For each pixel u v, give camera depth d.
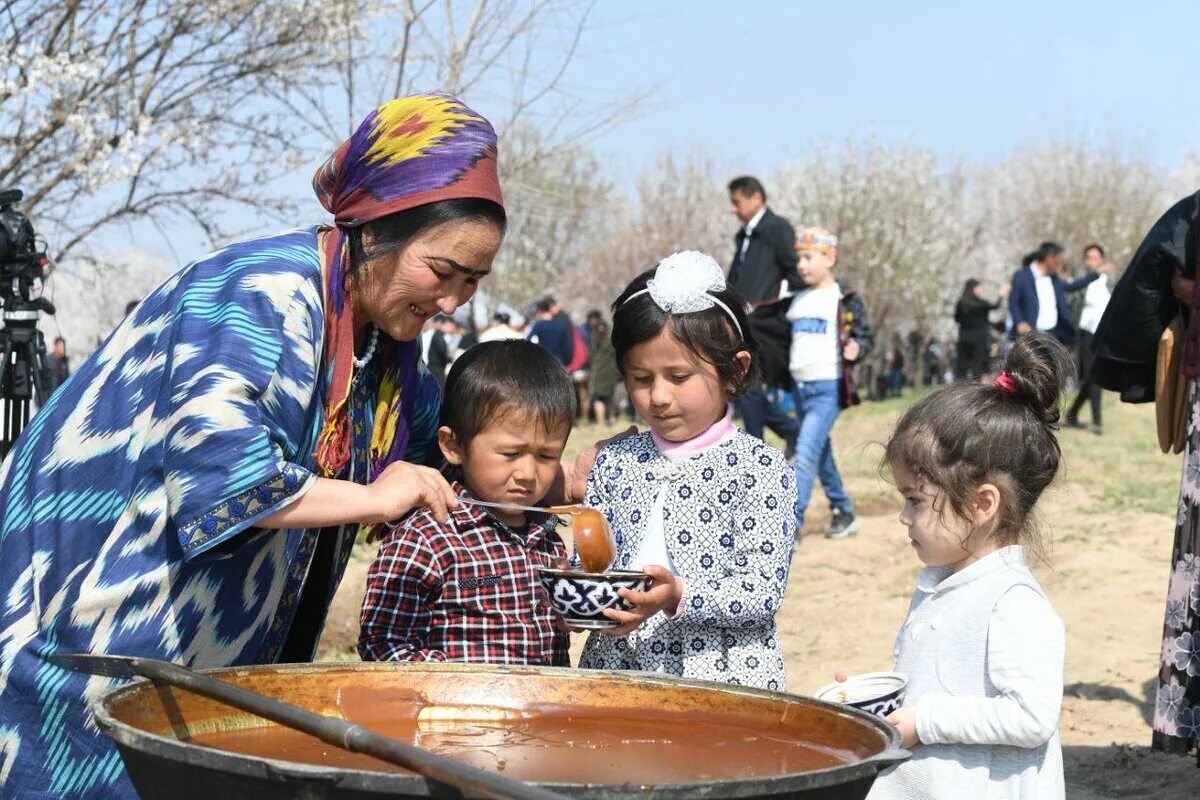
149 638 2.36
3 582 2.47
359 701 2.21
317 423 2.50
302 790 1.55
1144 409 20.02
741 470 3.15
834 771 1.63
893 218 43.34
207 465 2.19
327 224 2.63
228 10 9.97
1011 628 2.79
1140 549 8.65
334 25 10.29
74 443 2.45
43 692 2.38
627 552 3.17
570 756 1.97
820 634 6.72
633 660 3.11
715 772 1.87
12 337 5.06
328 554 2.74
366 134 2.51
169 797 1.72
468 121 2.54
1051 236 49.25
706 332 3.08
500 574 2.99
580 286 48.78
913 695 2.93
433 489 2.34
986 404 2.93
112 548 2.37
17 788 2.39
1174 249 4.38
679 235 45.72
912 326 53.19
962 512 2.90
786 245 8.90
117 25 10.05
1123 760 4.71
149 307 2.46
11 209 5.09
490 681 2.24
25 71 9.70
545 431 3.00
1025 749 2.80
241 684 2.11
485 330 20.66
